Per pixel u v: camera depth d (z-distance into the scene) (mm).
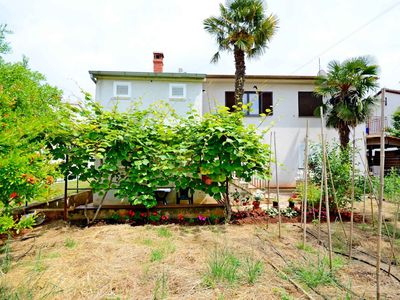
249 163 5598
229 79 12094
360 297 2664
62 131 5301
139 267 3289
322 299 2629
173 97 10070
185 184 5902
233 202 7043
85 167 5754
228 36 10992
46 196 3844
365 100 10664
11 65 4961
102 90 9961
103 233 4793
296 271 3275
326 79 11094
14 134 3047
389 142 12539
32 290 2662
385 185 8008
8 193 3287
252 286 2861
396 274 3281
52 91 5926
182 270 3223
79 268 3229
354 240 4664
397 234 5039
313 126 12469
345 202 6391
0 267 3215
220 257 3594
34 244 4238
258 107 12500
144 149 5766
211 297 2615
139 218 6078
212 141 5605
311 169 7293
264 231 5242
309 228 5484
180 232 5117
